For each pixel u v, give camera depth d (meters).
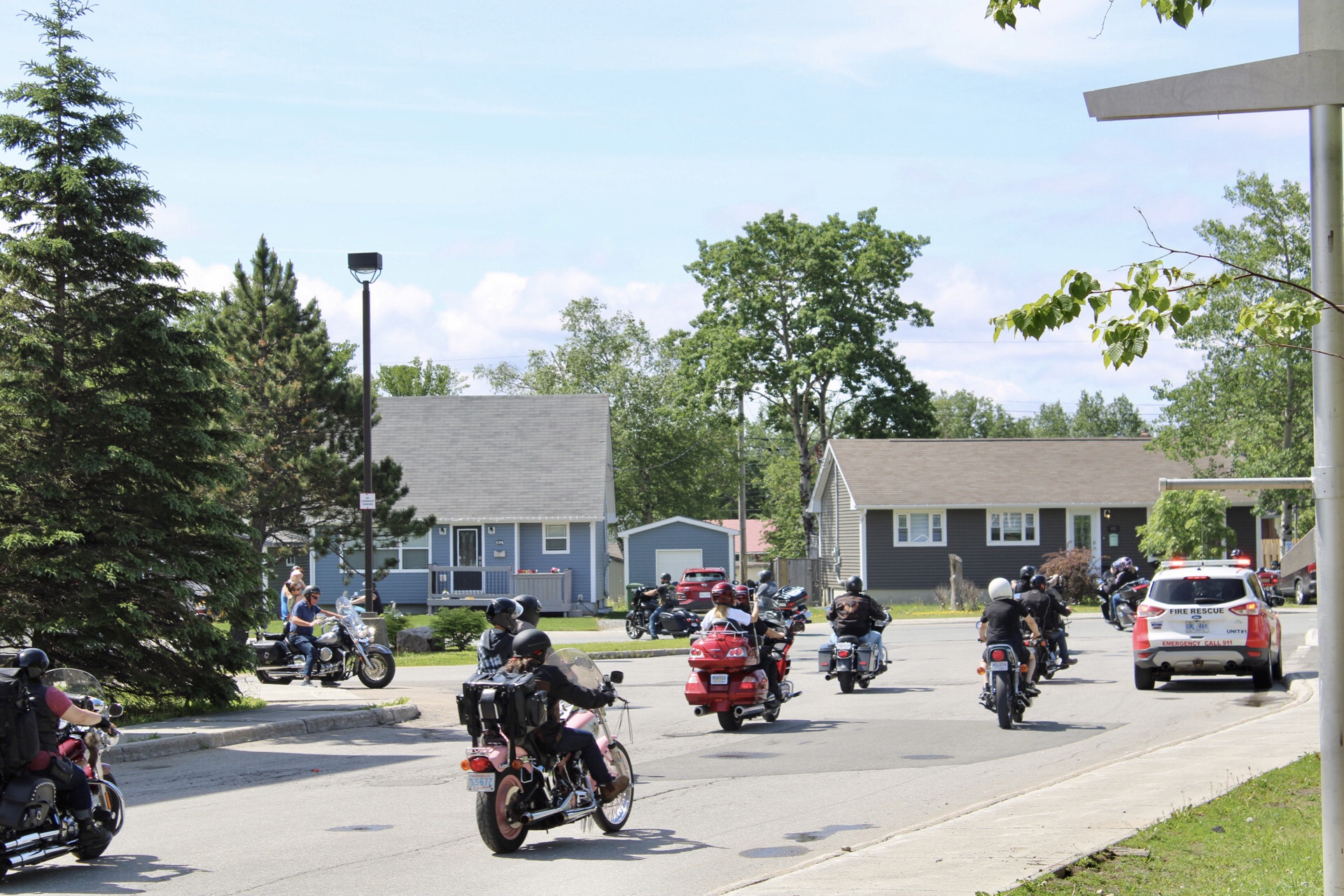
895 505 53.22
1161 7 7.24
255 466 33.06
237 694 20.06
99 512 18.39
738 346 61.69
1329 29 6.33
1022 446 57.81
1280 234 41.62
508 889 8.36
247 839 10.27
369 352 29.45
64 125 19.08
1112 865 8.16
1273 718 16.20
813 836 9.95
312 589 24.70
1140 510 53.91
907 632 38.34
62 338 18.44
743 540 57.91
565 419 57.50
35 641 17.86
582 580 53.38
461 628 34.38
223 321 33.69
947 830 9.55
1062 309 6.72
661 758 14.57
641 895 8.12
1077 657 27.95
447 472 55.12
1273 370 42.88
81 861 9.48
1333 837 6.35
